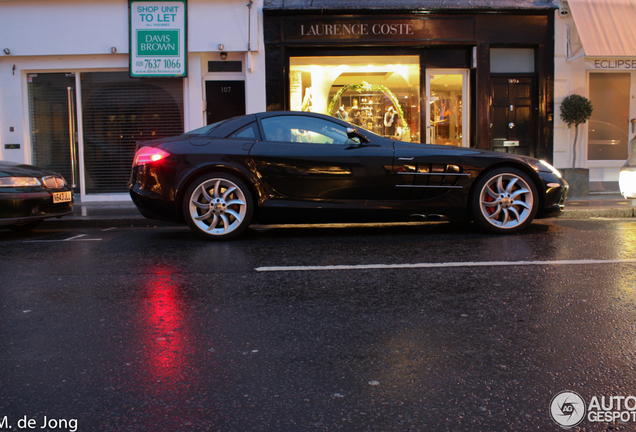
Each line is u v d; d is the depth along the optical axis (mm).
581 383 2162
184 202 5547
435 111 10211
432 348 2535
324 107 10195
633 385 2139
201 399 2068
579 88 10086
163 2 9773
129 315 3086
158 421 1911
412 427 1852
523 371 2275
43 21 9852
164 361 2428
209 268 4285
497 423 1872
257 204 5551
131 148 10273
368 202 5570
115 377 2270
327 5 9734
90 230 6980
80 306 3273
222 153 5492
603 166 10445
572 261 4316
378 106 10219
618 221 6855
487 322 2879
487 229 5742
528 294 3385
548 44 9992
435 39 9844
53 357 2484
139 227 7270
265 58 9875
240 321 2955
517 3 9828
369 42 9844
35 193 6086
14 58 10023
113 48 9844
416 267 4191
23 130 10141
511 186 5703
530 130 10289
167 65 9859
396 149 5586
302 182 5516
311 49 10062
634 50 9406
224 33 9812
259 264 4406
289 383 2193
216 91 10164
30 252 5176
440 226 6527
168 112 10164
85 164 10312
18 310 3203
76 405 2031
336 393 2104
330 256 4699
